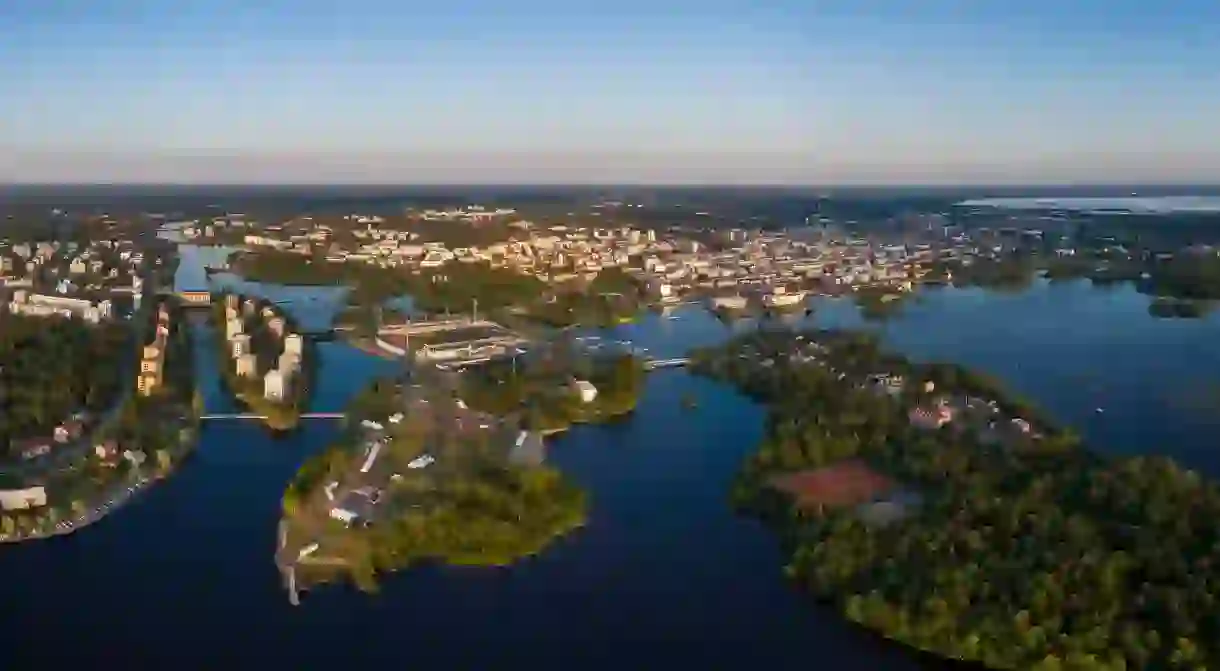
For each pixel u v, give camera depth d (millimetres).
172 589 169125
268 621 159750
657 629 158125
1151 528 170625
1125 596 151000
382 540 178875
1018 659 141875
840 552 170375
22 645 151875
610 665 148375
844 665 148375
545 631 157750
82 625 157875
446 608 164250
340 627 158500
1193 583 149625
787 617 161625
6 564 177375
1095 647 140125
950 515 179500
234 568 176500
